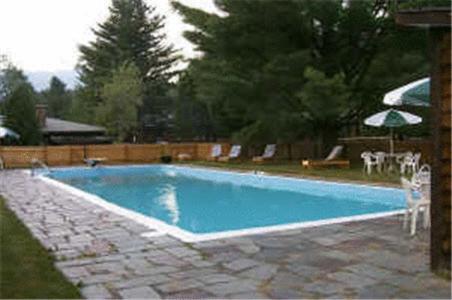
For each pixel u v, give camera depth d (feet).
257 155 96.22
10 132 87.35
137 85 146.72
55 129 132.46
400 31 73.46
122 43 198.90
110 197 59.82
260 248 26.20
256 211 48.73
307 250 25.67
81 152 94.48
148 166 88.63
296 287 19.95
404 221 31.63
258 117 80.64
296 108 78.28
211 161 92.94
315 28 77.61
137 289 20.11
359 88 79.15
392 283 20.22
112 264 23.70
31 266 23.21
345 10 74.33
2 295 19.24
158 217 46.55
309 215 45.27
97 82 191.42
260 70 76.02
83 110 189.98
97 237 29.55
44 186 58.23
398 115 62.69
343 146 82.48
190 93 132.36
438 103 21.04
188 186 68.49
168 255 25.11
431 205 21.59
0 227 33.09
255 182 67.72
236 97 78.64
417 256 24.21
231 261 23.82
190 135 133.08
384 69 75.15
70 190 53.78
